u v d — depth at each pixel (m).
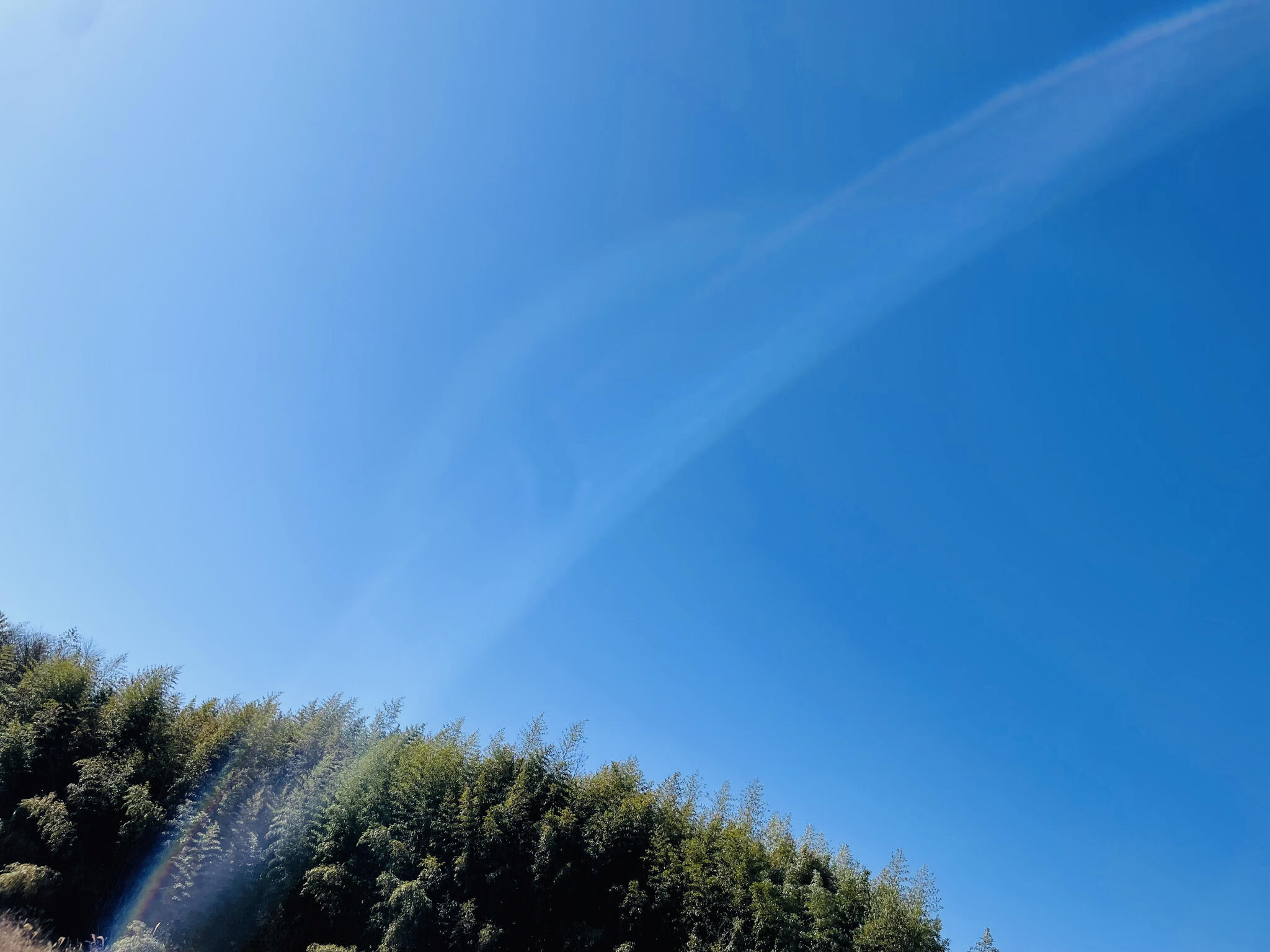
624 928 16.50
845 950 15.27
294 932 17.59
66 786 19.09
